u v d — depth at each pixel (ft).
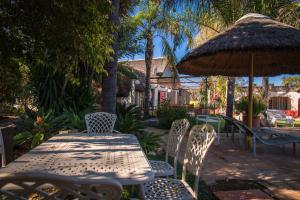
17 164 7.47
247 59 30.40
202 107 65.57
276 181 15.58
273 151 24.95
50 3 14.46
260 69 32.22
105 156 8.54
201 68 30.25
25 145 18.98
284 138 23.98
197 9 36.29
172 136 13.05
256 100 34.24
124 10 25.53
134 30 46.42
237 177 16.31
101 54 17.04
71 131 19.74
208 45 22.58
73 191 4.26
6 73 19.51
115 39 20.12
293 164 19.81
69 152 9.05
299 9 40.68
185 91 110.63
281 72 31.78
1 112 26.27
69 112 23.40
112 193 4.33
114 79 20.27
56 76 26.20
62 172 6.71
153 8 45.34
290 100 107.14
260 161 20.70
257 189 14.01
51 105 25.72
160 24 45.42
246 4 35.45
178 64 26.61
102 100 20.30
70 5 14.57
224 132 36.70
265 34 21.27
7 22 15.49
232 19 35.60
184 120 12.34
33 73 25.93
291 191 13.89
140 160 8.06
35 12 15.10
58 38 15.83
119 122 21.21
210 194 13.48
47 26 15.46
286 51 22.90
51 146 10.03
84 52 16.65
